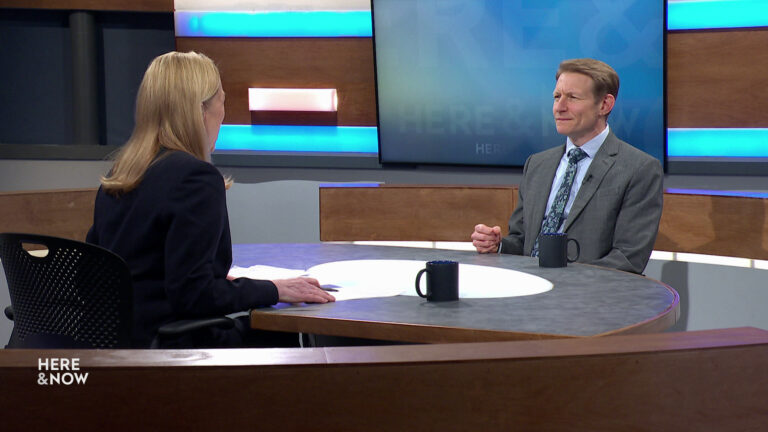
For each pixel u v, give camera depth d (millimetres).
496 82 4086
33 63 4766
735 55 3723
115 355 812
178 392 774
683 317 3543
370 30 4359
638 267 2627
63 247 1651
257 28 4445
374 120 4445
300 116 4516
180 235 1729
